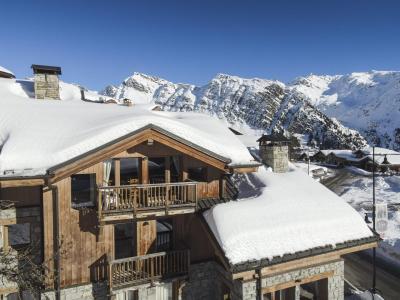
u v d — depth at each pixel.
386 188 58.44
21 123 14.49
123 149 13.17
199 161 15.32
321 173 75.19
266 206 14.73
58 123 14.73
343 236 14.46
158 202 13.91
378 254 26.52
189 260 14.58
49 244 13.00
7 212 13.70
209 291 15.59
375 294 18.36
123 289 13.49
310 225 14.36
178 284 14.69
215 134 17.38
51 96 22.31
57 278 12.84
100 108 18.08
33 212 14.02
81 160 12.36
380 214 21.14
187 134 15.20
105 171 13.89
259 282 13.55
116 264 13.75
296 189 16.48
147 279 13.80
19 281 11.14
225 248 12.77
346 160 94.50
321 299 15.45
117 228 16.17
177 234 15.12
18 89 23.31
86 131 13.86
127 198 13.94
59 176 12.20
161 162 17.86
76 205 13.79
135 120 14.08
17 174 11.60
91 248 13.55
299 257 13.35
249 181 17.30
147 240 14.64
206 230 13.91
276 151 18.89
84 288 13.43
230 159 14.90
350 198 51.47
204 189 15.45
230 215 13.89
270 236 13.51
